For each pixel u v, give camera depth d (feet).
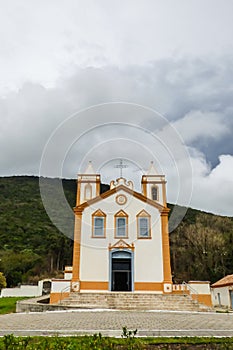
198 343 19.27
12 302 65.87
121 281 61.26
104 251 60.90
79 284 59.06
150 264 60.64
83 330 22.81
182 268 119.14
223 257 114.21
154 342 19.13
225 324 28.43
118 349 16.35
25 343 15.11
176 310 49.67
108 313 39.17
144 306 51.34
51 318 32.86
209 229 121.80
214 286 89.81
